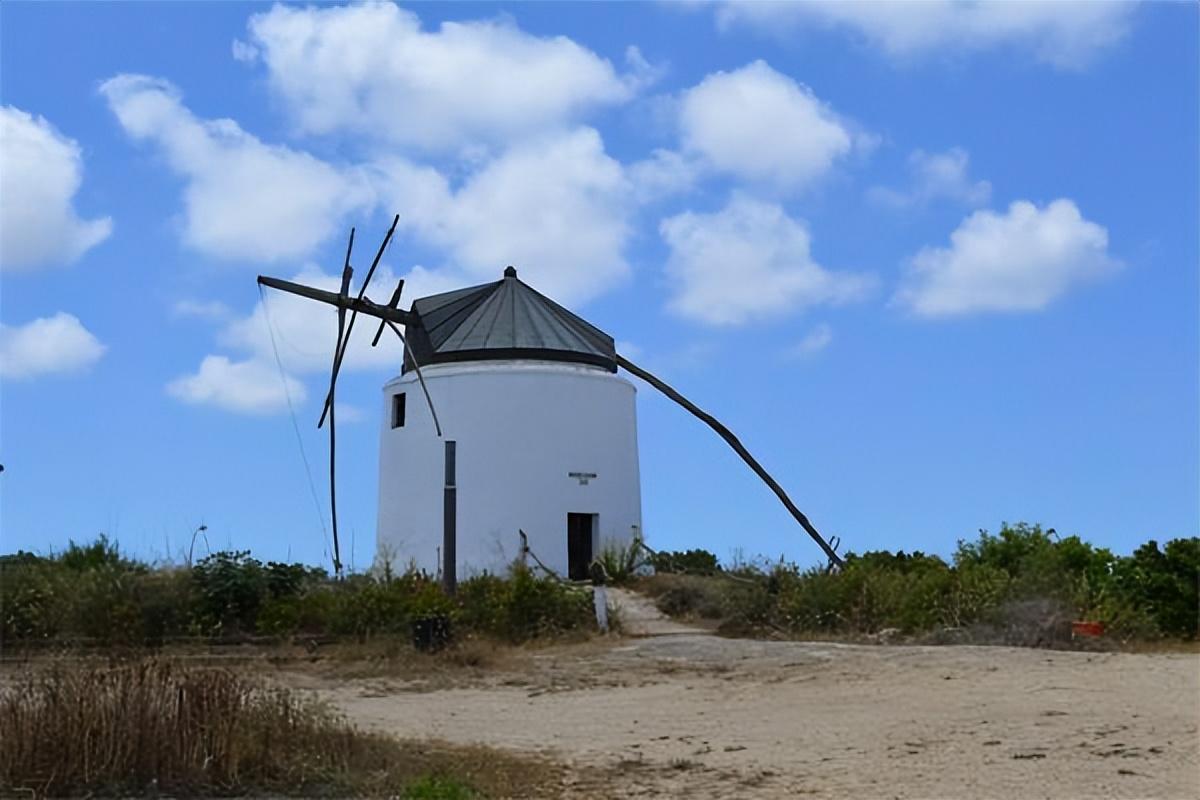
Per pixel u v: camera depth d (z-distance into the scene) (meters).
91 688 10.03
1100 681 15.38
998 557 24.89
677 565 30.56
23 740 9.63
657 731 12.84
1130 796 9.45
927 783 10.02
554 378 32.31
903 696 14.75
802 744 11.86
